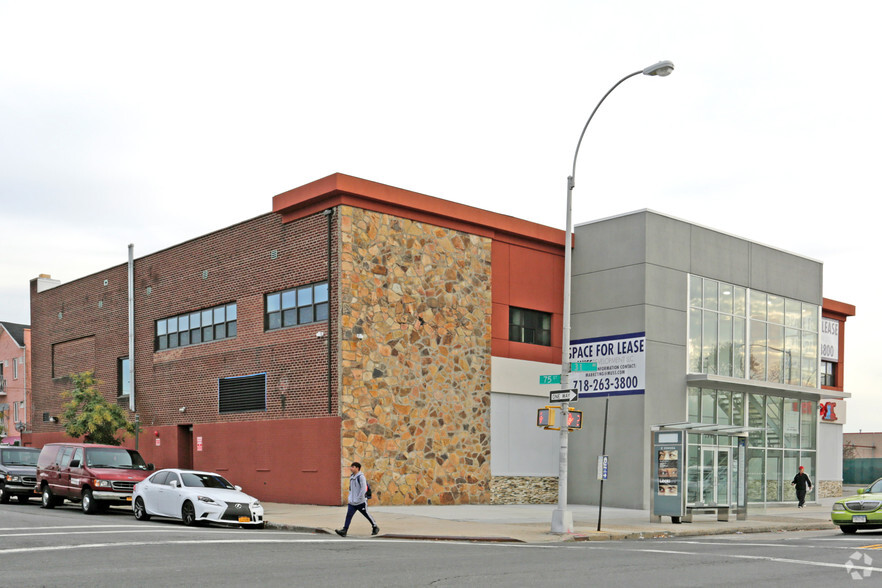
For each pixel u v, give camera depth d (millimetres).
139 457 27391
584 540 20172
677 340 33031
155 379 36438
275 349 30094
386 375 28297
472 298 31062
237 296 32219
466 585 11695
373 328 28141
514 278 32719
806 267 40000
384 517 23953
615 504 31750
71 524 20625
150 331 37094
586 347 33625
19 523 20641
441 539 19625
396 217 29156
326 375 27797
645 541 20203
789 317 38719
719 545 18859
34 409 45688
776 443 36938
